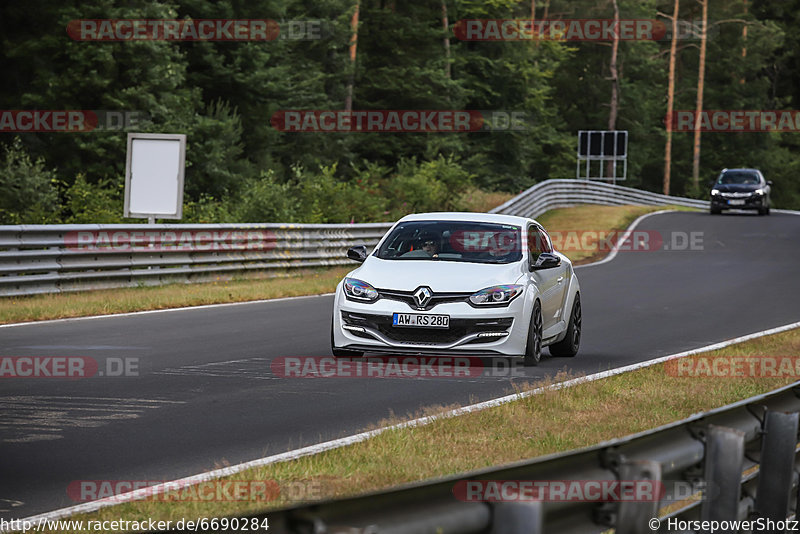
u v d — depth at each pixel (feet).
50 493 75.97
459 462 87.35
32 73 456.04
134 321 192.75
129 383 126.31
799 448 67.82
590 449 45.65
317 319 200.03
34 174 360.07
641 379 134.21
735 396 124.26
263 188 362.12
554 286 155.33
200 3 519.60
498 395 121.49
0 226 209.05
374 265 147.74
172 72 456.45
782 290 282.56
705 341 180.65
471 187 510.58
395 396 120.06
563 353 161.99
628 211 557.74
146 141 280.72
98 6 446.19
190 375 132.87
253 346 160.86
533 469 43.04
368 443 92.27
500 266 146.72
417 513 37.55
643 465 45.50
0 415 105.70
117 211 341.41
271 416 107.34
